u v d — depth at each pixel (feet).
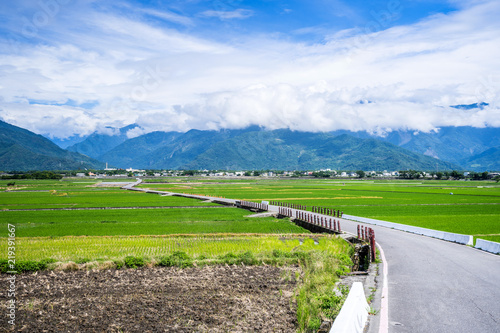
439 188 420.77
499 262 67.31
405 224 136.05
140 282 61.52
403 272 58.95
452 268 61.77
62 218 169.17
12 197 291.38
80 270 71.31
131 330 41.27
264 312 45.85
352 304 33.88
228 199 260.01
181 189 402.93
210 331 40.19
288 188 429.38
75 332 41.24
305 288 52.47
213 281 61.72
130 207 221.25
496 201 248.52
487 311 40.22
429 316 38.73
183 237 116.98
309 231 135.33
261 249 93.97
